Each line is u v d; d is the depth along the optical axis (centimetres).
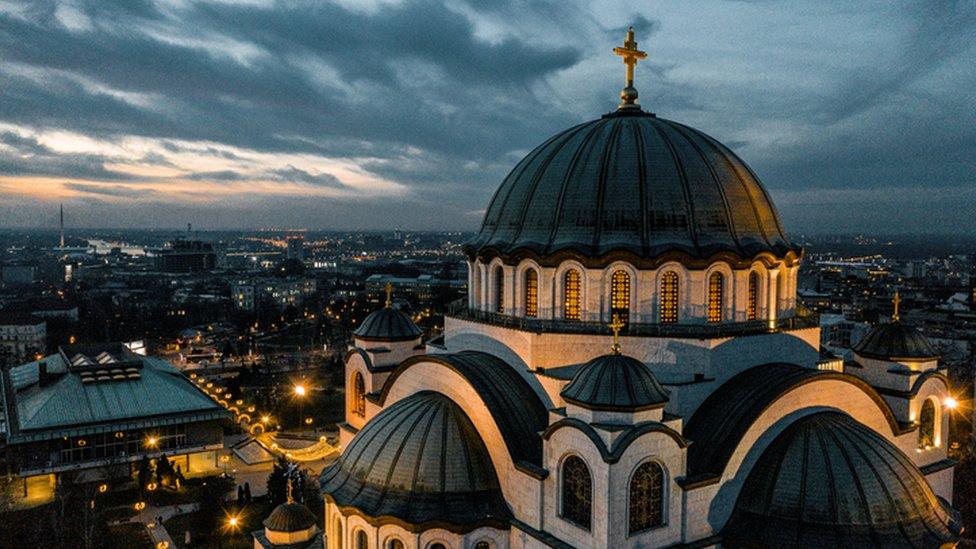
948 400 5938
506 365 5172
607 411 3959
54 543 7712
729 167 5503
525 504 4391
